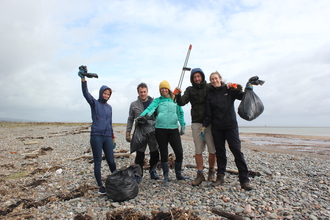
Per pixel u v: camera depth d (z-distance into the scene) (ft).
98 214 11.96
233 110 15.11
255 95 14.49
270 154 36.70
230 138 14.82
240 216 10.72
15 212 12.42
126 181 13.87
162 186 16.43
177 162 17.13
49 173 21.98
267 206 11.76
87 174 21.04
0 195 15.43
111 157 16.05
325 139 88.58
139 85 18.26
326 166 24.25
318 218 10.19
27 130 100.27
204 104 16.12
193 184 15.92
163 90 16.85
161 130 16.51
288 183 15.96
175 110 17.03
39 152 35.81
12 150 39.78
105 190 14.85
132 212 11.55
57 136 67.51
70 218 11.66
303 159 30.68
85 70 14.71
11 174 21.81
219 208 11.91
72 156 32.30
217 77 15.29
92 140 15.20
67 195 14.76
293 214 10.73
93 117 15.49
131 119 18.65
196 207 12.23
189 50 17.19
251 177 18.20
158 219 10.68
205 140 16.14
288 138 93.86
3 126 127.54
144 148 17.69
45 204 13.61
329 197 12.94
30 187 17.39
